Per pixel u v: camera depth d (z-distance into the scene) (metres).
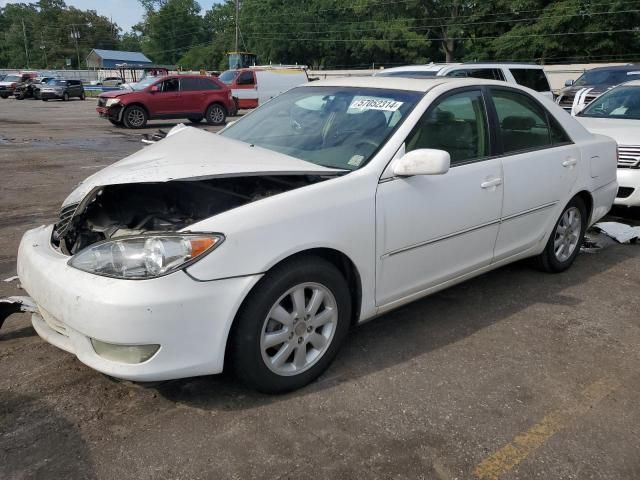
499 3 49.91
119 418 2.70
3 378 3.02
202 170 2.81
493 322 3.86
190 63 82.88
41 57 109.25
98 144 13.52
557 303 4.20
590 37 42.16
